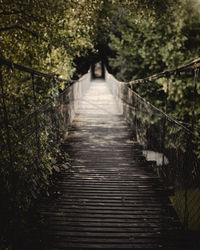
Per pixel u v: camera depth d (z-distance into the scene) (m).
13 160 2.76
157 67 11.93
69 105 7.91
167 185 3.85
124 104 9.59
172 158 3.56
